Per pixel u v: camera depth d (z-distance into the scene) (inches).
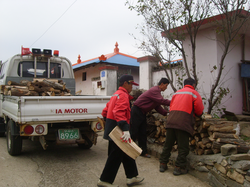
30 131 154.9
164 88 170.9
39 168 156.2
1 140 245.4
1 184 128.3
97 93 474.0
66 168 157.2
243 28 219.5
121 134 115.1
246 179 107.8
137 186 128.3
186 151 139.4
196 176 140.4
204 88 232.4
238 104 236.8
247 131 189.5
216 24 212.1
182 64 258.7
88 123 186.2
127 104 117.2
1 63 287.9
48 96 159.2
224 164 121.4
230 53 232.7
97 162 171.3
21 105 150.8
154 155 184.2
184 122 135.3
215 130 135.4
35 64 240.8
